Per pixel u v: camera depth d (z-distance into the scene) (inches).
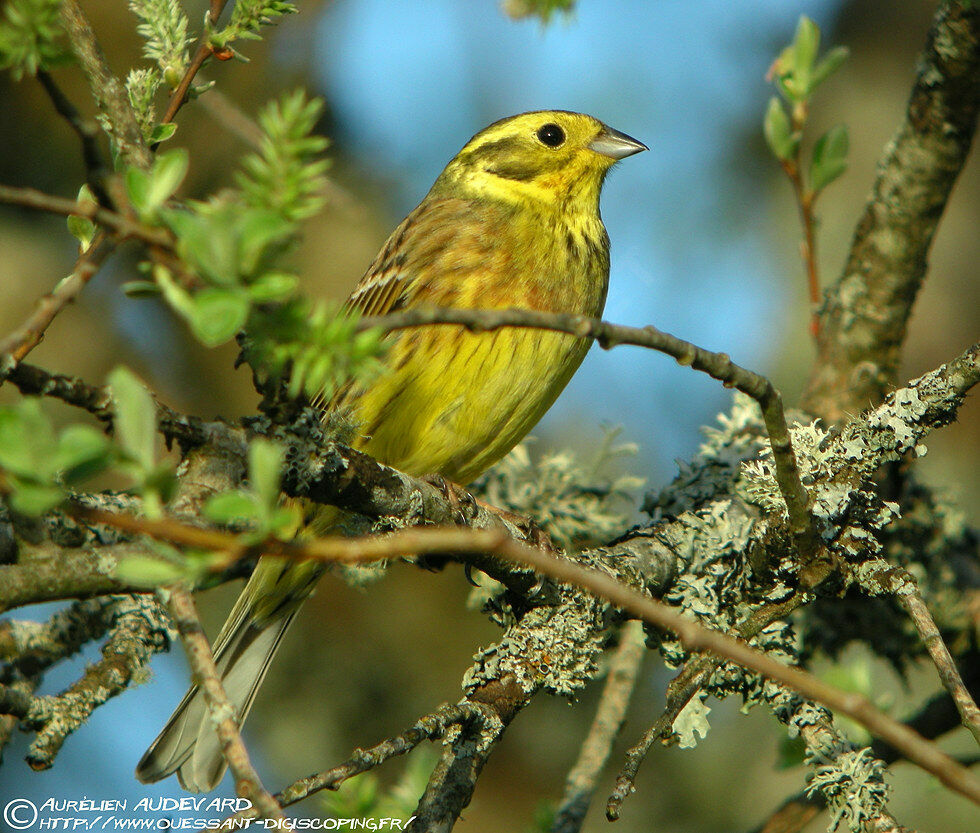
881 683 436.1
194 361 477.7
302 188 138.5
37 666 302.7
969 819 406.0
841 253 501.7
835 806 254.2
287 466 230.8
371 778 282.5
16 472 134.3
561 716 455.2
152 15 243.0
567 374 363.6
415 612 461.7
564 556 285.9
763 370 494.0
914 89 342.0
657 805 433.1
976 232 510.3
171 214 133.1
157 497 138.2
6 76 461.4
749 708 278.5
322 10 508.7
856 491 267.4
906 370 497.7
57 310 165.8
